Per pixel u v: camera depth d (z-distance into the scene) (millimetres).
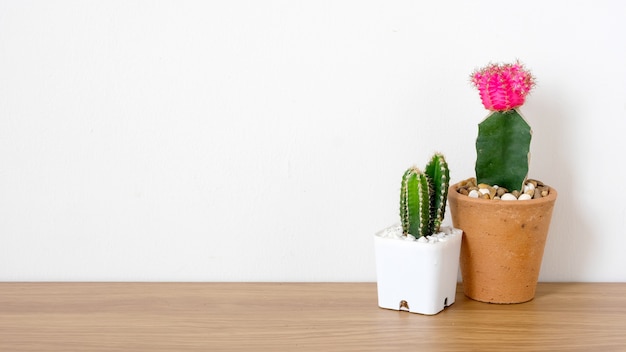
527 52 1604
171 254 1694
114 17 1613
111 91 1638
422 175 1447
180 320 1471
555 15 1592
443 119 1630
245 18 1608
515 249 1491
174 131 1649
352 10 1601
